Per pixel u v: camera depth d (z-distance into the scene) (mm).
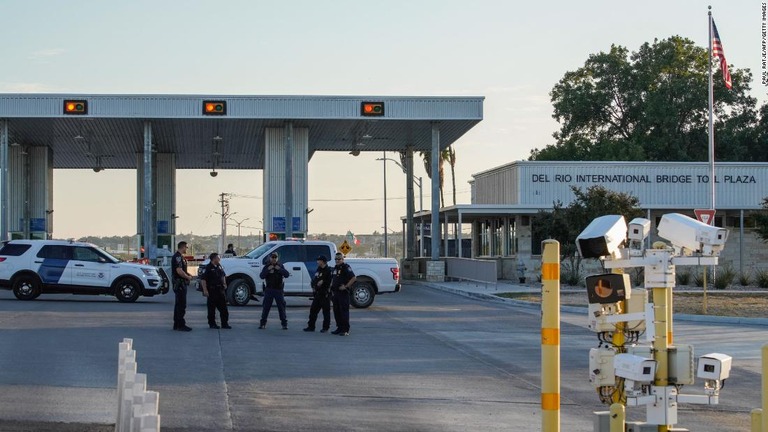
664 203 59156
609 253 9000
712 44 46094
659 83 88625
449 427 13297
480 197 69188
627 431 8805
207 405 14391
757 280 50094
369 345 22969
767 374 7996
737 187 59594
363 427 13125
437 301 39844
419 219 74625
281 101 49875
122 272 35250
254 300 37156
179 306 24875
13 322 26094
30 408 13680
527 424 13641
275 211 53594
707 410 15172
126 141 59875
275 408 14336
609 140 84938
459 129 55594
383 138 60062
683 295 41969
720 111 87938
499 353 21922
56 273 34719
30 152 60656
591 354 8945
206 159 70750
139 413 7402
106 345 21266
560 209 50469
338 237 115812
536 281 56406
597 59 90312
